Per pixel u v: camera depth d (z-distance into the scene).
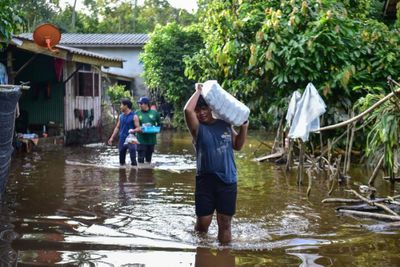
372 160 9.25
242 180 9.80
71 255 4.99
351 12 13.20
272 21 10.52
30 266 4.65
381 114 7.77
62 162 12.16
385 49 11.12
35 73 17.03
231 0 12.08
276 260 4.95
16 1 9.12
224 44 11.77
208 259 4.96
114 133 11.85
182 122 25.12
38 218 6.49
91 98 19.38
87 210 7.00
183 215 6.77
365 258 5.02
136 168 11.29
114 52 30.72
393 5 13.85
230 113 5.45
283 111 11.44
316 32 10.56
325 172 10.80
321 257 5.05
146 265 4.75
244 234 5.89
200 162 5.48
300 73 10.61
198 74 13.39
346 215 6.86
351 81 10.88
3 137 6.93
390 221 6.52
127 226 6.16
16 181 9.28
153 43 25.25
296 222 6.47
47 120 17.09
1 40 9.09
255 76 11.80
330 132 10.92
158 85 25.33
